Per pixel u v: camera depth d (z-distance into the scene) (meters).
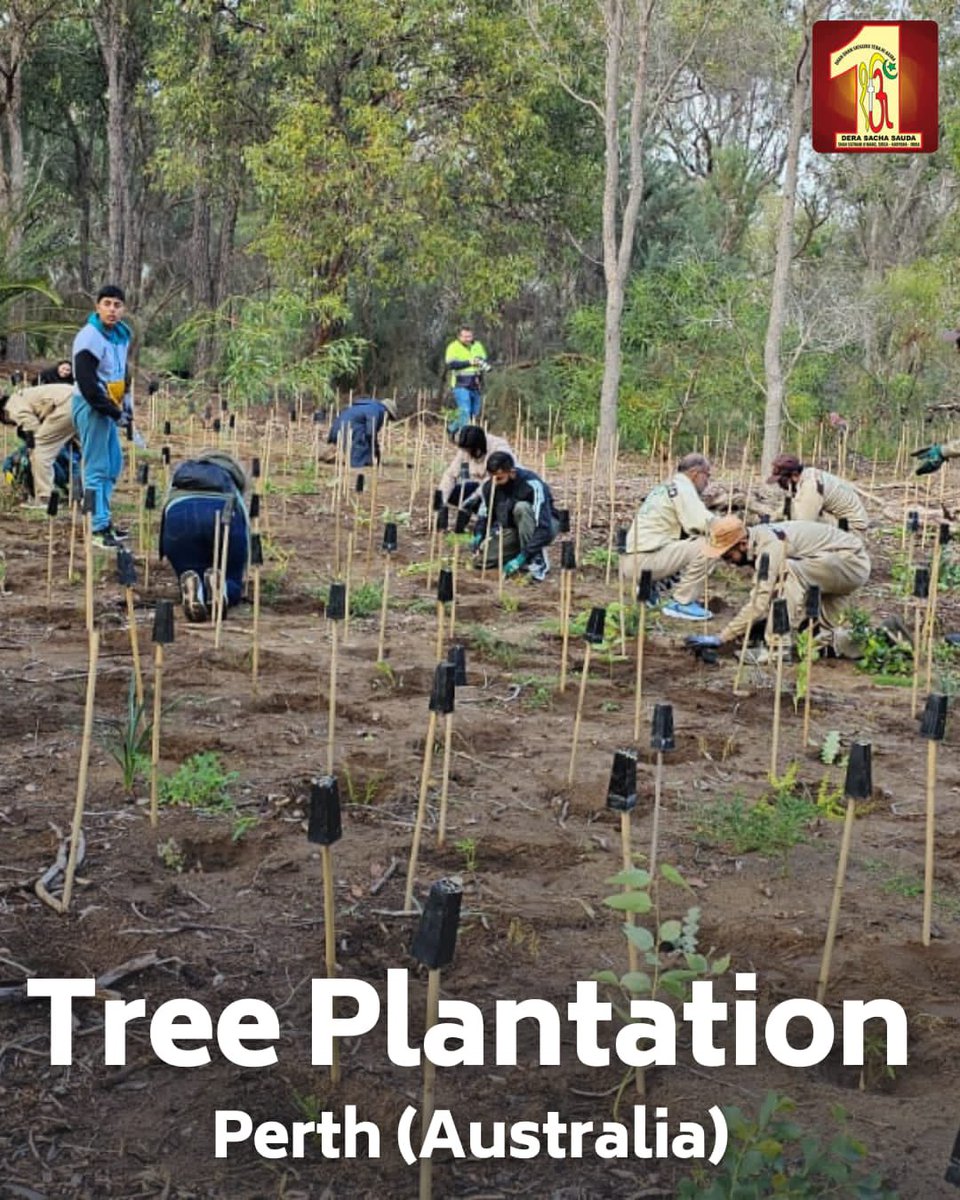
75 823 3.93
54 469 10.84
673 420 22.34
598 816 4.91
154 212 35.06
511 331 27.83
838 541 7.96
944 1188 2.71
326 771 5.20
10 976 3.47
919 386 25.27
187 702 6.04
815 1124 2.94
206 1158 2.79
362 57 23.75
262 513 11.34
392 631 7.93
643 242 25.80
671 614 8.95
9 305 15.62
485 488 10.20
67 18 27.23
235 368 17.19
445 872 4.32
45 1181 2.69
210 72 23.78
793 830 4.69
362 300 26.42
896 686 7.41
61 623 7.46
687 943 3.26
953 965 3.77
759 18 20.34
